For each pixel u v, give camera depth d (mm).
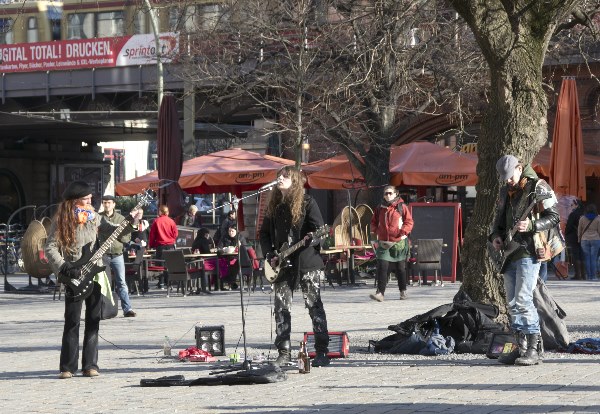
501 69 28250
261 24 64938
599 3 35531
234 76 66938
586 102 80062
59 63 108438
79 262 24781
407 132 83438
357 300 48562
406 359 26375
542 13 28312
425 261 58469
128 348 31172
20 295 60500
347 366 25281
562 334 26906
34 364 28078
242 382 22547
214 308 46594
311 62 62781
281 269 24656
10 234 103125
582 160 62188
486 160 28438
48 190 154750
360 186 67125
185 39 70875
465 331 27438
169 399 20641
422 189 79312
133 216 25156
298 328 35750
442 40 62531
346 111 63531
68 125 125688
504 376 22750
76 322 25047
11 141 145625
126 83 105938
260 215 66750
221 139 131000
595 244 64375
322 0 64125
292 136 67250
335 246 60031
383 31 58375
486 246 28062
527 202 24688
